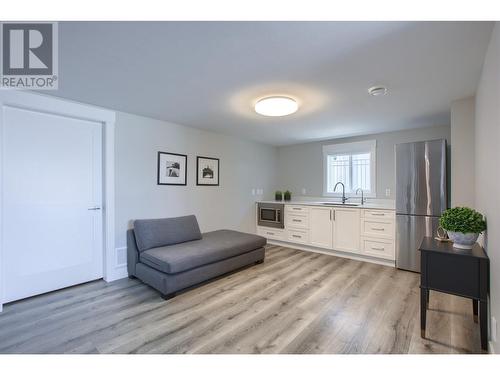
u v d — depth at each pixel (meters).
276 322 2.06
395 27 1.45
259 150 5.23
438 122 3.53
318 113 3.13
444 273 1.77
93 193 2.96
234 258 3.20
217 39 1.57
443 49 1.68
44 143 2.59
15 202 2.42
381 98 2.61
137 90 2.41
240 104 2.82
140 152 3.28
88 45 1.63
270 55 1.77
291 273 3.26
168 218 3.32
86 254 2.91
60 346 1.75
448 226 1.90
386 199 4.19
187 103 2.79
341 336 1.86
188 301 2.45
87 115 2.79
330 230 4.15
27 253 2.50
